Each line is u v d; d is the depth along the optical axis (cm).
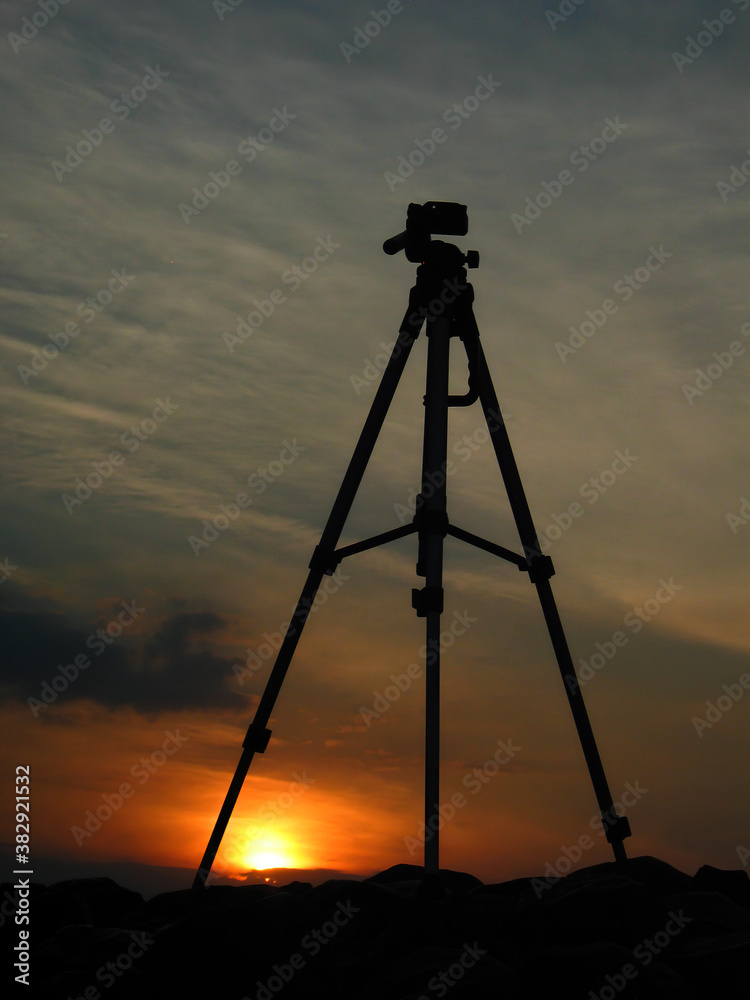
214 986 549
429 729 655
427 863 637
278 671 693
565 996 527
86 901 707
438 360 721
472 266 753
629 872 680
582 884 640
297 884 761
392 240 750
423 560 725
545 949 552
